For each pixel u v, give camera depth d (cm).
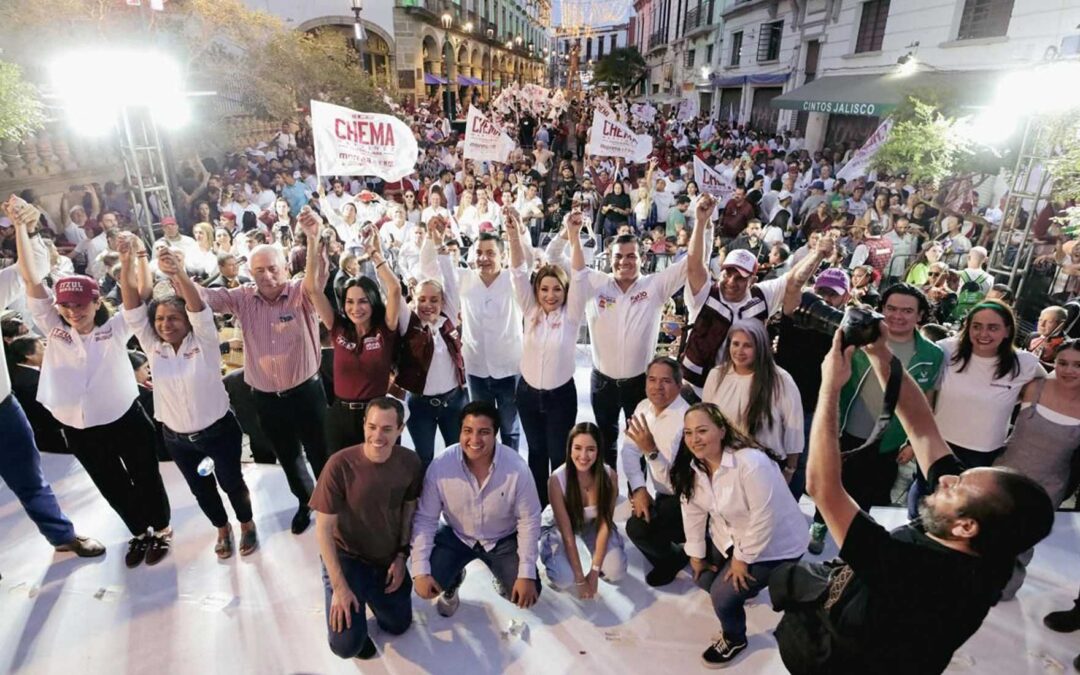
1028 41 988
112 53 591
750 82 2216
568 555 295
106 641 275
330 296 490
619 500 373
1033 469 273
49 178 940
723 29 2569
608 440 383
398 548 276
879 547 146
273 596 301
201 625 284
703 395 314
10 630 281
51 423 423
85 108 625
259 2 2377
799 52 1856
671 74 3738
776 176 1381
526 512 278
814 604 170
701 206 329
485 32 4188
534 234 1028
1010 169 776
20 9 853
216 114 1382
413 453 277
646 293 351
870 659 154
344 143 561
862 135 1530
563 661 265
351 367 321
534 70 6450
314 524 353
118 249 288
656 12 4569
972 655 263
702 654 268
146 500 321
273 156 1406
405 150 584
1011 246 707
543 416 362
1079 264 574
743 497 246
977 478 139
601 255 714
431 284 341
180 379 293
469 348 387
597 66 4359
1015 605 290
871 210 869
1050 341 396
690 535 274
